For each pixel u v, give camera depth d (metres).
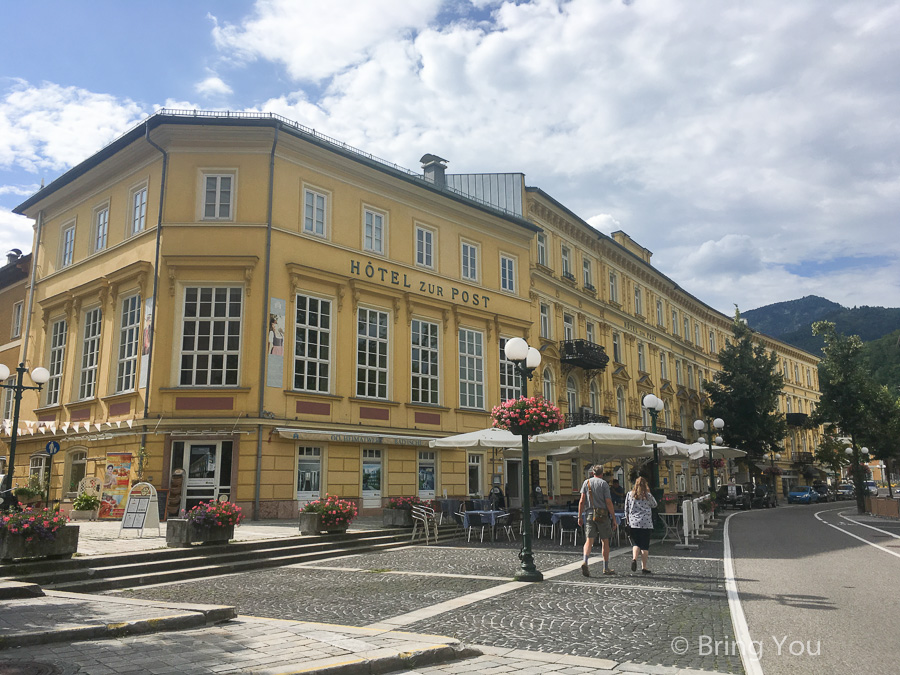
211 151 22.56
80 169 25.84
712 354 59.31
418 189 27.58
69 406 24.61
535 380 32.84
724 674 5.73
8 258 35.12
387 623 7.85
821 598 9.26
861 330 180.00
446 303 28.08
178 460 20.69
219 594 10.13
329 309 23.83
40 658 5.55
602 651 6.54
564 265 37.50
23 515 10.83
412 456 25.59
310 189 23.94
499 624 7.74
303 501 21.77
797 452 71.94
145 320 21.81
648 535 11.95
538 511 19.12
